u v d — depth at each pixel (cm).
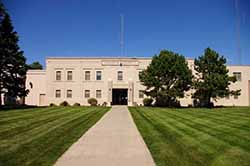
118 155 1026
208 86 4522
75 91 5447
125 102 5578
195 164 901
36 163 907
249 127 1839
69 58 5484
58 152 1070
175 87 4559
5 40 3619
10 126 1844
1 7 3650
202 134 1544
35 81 5544
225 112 3306
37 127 1808
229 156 1009
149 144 1245
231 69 5447
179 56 4650
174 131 1675
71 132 1602
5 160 943
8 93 3759
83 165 887
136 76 5428
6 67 3675
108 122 2197
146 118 2577
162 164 900
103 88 5434
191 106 5150
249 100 5434
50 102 5444
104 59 5459
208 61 4669
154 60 4675
